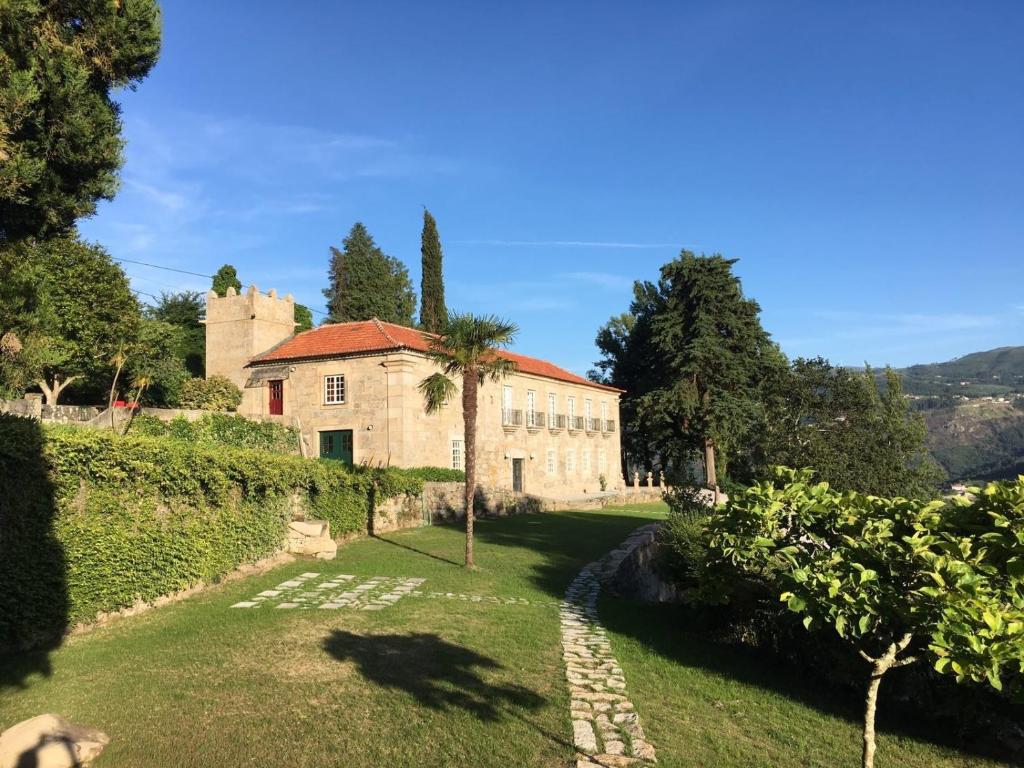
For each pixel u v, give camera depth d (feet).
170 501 36.32
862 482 54.65
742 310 163.43
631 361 199.62
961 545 18.75
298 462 52.44
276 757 18.34
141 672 24.80
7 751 16.22
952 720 23.90
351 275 197.47
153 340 113.09
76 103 28.84
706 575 28.94
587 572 51.67
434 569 48.93
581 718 22.67
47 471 28.78
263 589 40.40
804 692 27.55
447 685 24.58
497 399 126.31
